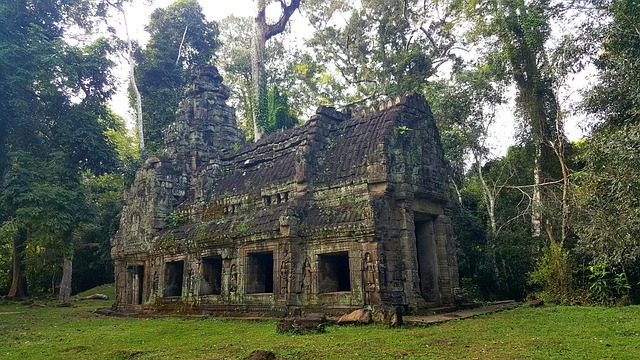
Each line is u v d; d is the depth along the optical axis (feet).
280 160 67.72
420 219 60.18
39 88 80.69
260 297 56.03
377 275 47.52
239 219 63.05
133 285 75.41
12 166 77.20
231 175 74.28
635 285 58.95
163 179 76.59
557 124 74.28
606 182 57.62
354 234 49.83
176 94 131.34
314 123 63.16
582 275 64.95
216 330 45.19
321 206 56.95
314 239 53.52
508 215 87.97
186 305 65.10
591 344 29.45
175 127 86.02
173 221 74.23
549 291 65.21
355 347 30.60
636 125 55.77
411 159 57.47
